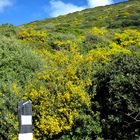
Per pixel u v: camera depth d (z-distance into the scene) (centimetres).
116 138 913
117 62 1017
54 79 1000
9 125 929
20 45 1377
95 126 920
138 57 1027
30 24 5634
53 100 935
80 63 1091
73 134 931
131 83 920
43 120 909
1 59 1193
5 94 1005
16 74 1171
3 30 2400
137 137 880
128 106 897
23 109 674
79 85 977
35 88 978
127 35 2295
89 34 2234
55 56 1302
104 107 956
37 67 1231
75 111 933
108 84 957
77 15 6275
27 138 670
